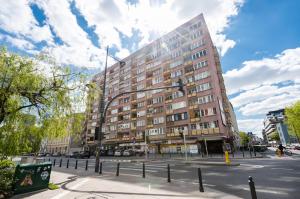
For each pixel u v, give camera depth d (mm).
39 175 7441
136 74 56438
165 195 6355
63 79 9477
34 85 8320
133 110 52656
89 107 10703
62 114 9297
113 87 63750
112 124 57938
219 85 44906
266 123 140375
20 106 8328
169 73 46688
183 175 10836
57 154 58344
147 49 55281
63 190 7281
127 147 50125
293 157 21562
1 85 7727
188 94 40500
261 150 38875
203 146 35781
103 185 8133
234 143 43719
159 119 44781
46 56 9258
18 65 8289
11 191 6543
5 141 7605
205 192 6762
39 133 8586
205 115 36531
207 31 43156
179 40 46750
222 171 12039
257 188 7348
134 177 10289
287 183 7996
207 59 39531
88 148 63625
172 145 40125
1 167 8109
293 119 43562
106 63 16125
